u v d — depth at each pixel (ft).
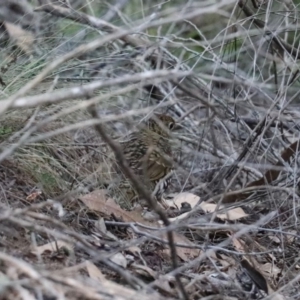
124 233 29.01
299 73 37.22
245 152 35.06
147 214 31.09
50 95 20.53
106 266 24.81
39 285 18.95
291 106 40.14
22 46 34.30
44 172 29.43
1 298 19.26
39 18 38.86
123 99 38.04
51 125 30.81
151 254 27.40
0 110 19.49
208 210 32.99
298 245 31.58
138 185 21.70
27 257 23.26
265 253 28.84
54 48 34.78
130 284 22.80
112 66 38.99
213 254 28.30
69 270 20.62
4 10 39.34
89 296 19.24
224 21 49.67
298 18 37.99
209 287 25.16
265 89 42.24
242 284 27.12
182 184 38.93
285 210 33.42
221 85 43.11
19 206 27.48
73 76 35.47
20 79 31.86
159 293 23.32
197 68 44.93
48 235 24.85
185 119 42.39
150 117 34.42
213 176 38.55
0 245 23.68
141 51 37.73
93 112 20.99
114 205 29.66
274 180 36.06
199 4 30.42
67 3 39.40
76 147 31.76
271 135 41.01
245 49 38.91
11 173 29.25
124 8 49.34
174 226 22.09
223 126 39.29
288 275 28.07
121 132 37.04
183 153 40.11
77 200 29.32
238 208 33.47
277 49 42.83
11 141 29.32
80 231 27.37
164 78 22.82
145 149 32.81
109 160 31.68
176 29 49.60
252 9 44.55
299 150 36.55
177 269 22.38
